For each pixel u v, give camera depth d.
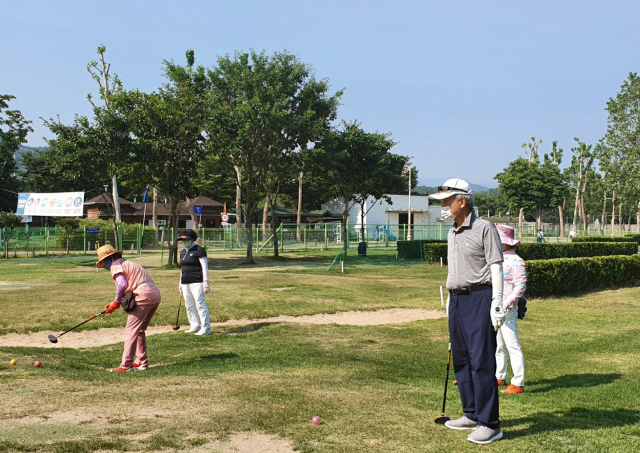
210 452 3.68
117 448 3.67
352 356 7.59
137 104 25.42
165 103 25.16
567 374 6.76
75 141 25.30
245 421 4.31
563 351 8.23
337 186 36.25
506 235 6.04
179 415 4.42
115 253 6.70
